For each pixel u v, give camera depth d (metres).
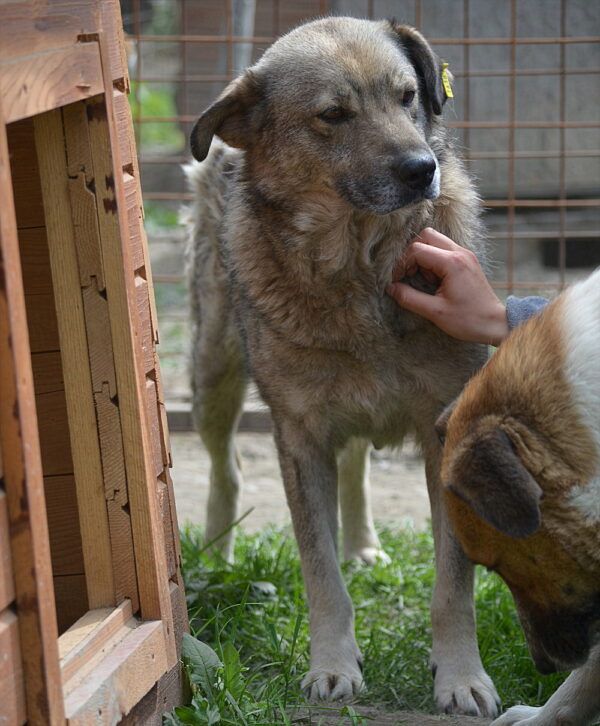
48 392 2.92
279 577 4.44
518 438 2.48
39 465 2.16
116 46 2.83
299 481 3.75
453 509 2.67
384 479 6.25
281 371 3.70
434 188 3.52
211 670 3.00
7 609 2.12
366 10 9.02
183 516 5.59
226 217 4.06
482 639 3.85
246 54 7.89
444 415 2.81
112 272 2.60
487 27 8.83
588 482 2.51
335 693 3.37
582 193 9.16
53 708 2.17
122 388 2.64
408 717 3.23
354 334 3.58
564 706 2.96
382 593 4.50
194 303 4.95
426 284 3.67
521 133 9.04
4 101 2.09
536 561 2.61
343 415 3.75
